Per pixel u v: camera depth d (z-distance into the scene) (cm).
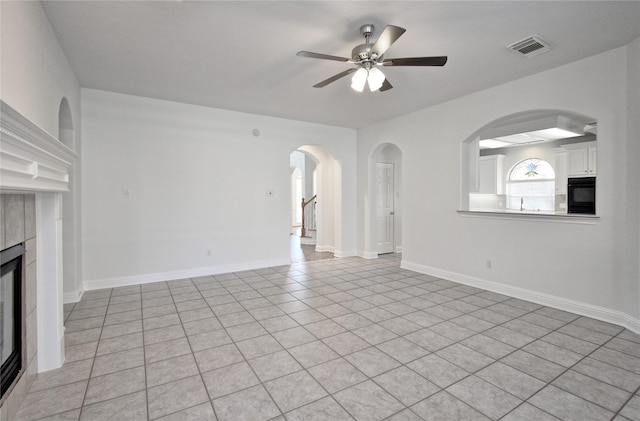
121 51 299
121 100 421
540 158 716
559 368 222
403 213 529
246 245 519
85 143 401
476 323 301
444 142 456
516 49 295
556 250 341
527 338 269
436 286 426
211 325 299
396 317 317
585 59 312
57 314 225
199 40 281
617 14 240
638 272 276
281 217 552
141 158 436
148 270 444
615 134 294
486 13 239
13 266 179
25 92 183
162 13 239
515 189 767
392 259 614
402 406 183
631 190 282
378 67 332
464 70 341
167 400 189
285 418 174
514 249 379
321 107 480
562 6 230
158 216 448
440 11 237
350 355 242
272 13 240
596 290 311
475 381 207
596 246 310
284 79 370
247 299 374
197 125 473
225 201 498
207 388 201
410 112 508
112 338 271
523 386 201
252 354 244
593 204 559
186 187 467
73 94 347
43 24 226
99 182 410
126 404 186
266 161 533
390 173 687
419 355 241
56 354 224
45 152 167
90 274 408
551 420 171
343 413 177
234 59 319
